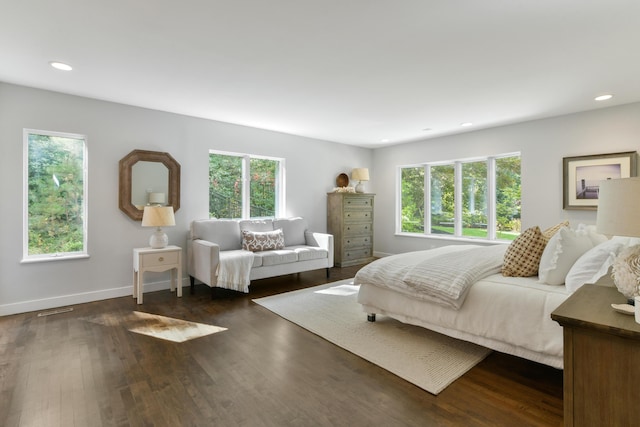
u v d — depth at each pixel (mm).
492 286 2252
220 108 4109
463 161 5645
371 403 1848
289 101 3824
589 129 4168
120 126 3922
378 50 2555
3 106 3260
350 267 5844
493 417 1717
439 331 2506
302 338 2752
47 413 1756
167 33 2307
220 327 2984
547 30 2238
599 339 1050
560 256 2162
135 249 3854
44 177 3551
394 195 6555
